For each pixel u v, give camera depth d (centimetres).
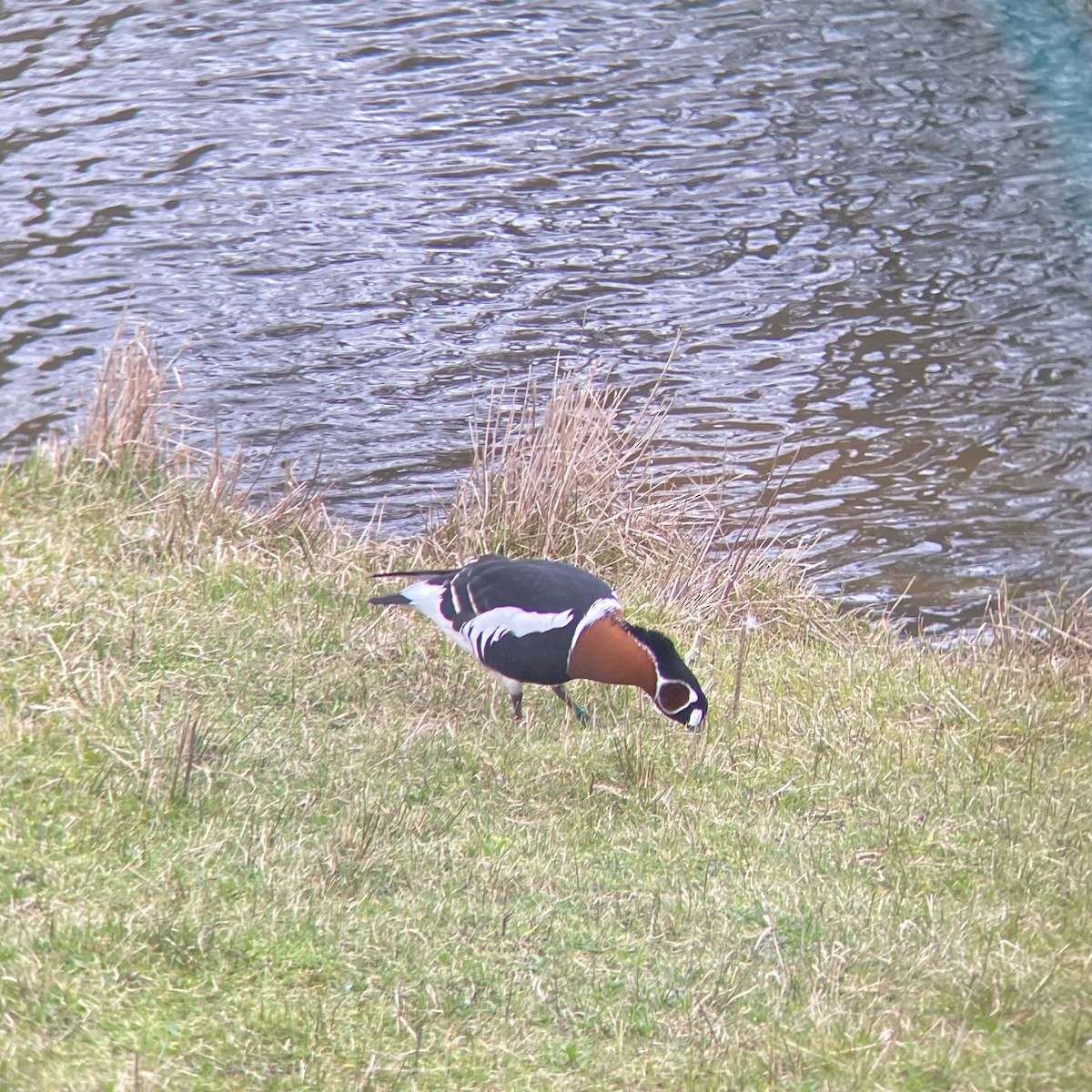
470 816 920
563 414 1487
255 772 913
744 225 2341
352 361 1884
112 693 944
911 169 2542
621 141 2619
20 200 2258
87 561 1148
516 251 2211
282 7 3225
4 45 2920
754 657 1262
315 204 2316
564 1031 729
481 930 801
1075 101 2544
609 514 1471
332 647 1109
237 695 1001
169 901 756
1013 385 1909
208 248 2153
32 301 1972
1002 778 1059
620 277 2155
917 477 1694
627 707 1125
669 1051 715
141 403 1390
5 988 664
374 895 816
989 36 2983
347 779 927
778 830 955
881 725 1132
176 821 845
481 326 1994
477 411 1777
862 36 3131
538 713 1098
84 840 798
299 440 1697
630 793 991
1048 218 2372
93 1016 665
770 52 3053
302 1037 686
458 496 1488
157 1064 642
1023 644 1329
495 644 1051
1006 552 1557
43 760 869
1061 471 1719
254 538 1311
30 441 1627
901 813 990
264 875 800
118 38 2989
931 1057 711
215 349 1891
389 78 2845
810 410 1827
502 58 2977
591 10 3284
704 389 1864
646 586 1388
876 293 2142
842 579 1497
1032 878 908
